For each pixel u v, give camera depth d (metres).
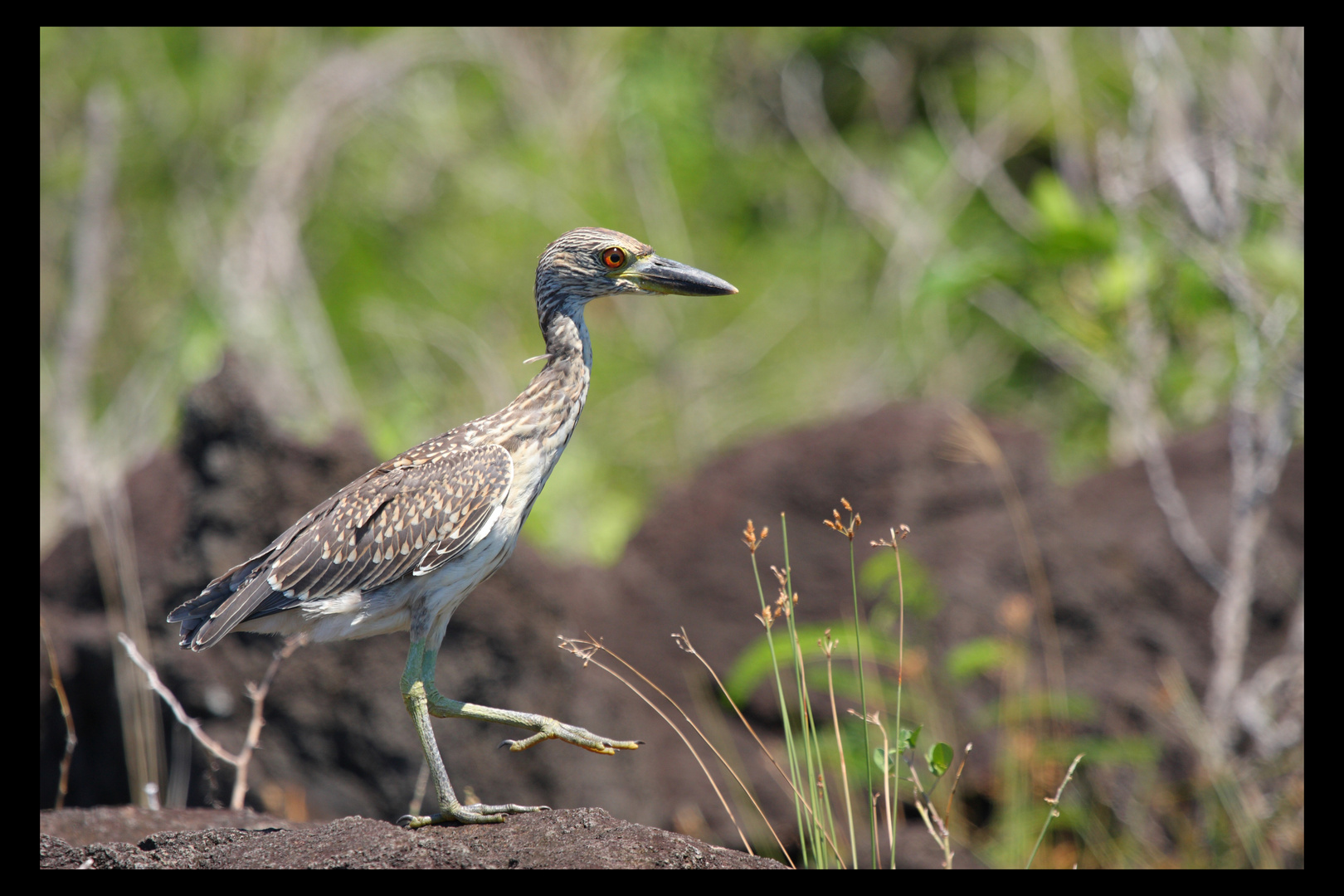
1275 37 15.77
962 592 11.52
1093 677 11.41
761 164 22.69
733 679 11.48
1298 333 13.23
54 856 6.30
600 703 11.18
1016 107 20.72
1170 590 11.77
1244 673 11.70
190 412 11.03
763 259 21.48
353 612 7.37
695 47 23.12
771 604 11.84
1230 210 14.25
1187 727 10.98
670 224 20.67
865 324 20.34
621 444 18.62
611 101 21.97
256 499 10.82
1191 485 12.62
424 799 10.55
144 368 17.44
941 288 16.06
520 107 21.64
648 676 11.75
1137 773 10.92
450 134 20.58
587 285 8.13
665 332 19.83
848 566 11.84
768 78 23.95
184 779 10.44
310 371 16.59
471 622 10.74
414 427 17.23
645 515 12.86
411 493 7.40
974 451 12.21
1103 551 11.95
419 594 7.43
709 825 10.76
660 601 12.12
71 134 19.05
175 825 7.76
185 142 19.34
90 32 19.33
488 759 10.59
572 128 21.48
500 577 10.80
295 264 18.05
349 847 5.92
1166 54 16.25
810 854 10.07
